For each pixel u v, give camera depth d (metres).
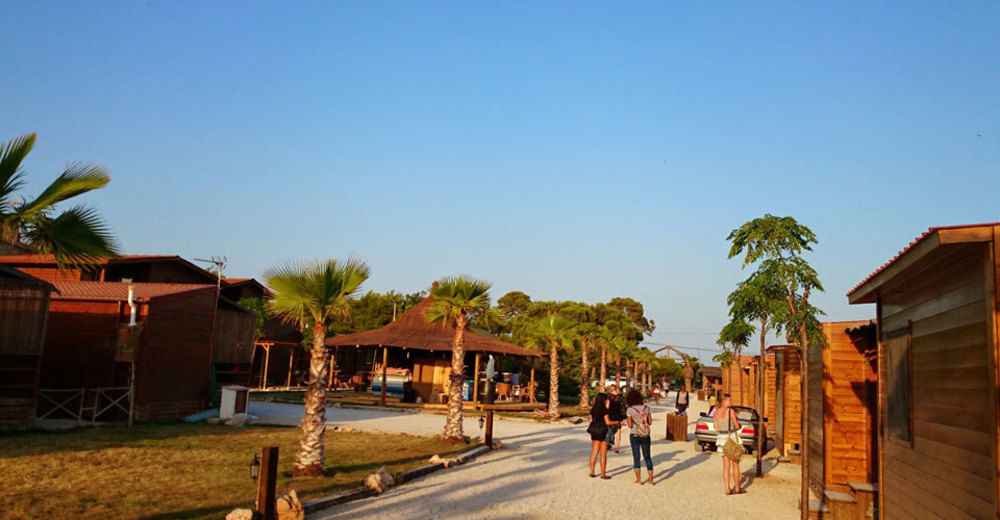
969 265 6.32
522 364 47.19
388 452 15.17
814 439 13.28
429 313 19.41
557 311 59.44
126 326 19.11
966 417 6.35
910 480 8.16
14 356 17.81
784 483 14.51
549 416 30.52
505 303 79.31
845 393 12.32
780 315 11.35
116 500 8.80
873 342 12.30
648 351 70.81
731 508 11.31
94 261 10.34
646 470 15.30
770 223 11.49
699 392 66.12
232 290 39.72
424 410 30.39
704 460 17.91
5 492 8.86
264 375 38.84
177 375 20.72
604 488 12.45
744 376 31.70
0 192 9.20
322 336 12.17
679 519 10.13
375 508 9.45
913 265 7.32
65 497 8.80
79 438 14.66
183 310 21.03
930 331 7.48
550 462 15.76
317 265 12.14
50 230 9.63
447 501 10.23
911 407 8.15
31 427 15.75
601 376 43.38
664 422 33.28
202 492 9.60
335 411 28.42
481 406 32.84
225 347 23.97
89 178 9.80
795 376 19.27
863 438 12.17
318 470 11.63
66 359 19.34
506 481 12.52
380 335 32.84
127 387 18.22
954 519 6.60
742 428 20.14
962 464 6.43
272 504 8.21
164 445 14.32
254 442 15.70
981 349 6.00
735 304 12.55
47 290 16.14
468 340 32.75
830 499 11.08
